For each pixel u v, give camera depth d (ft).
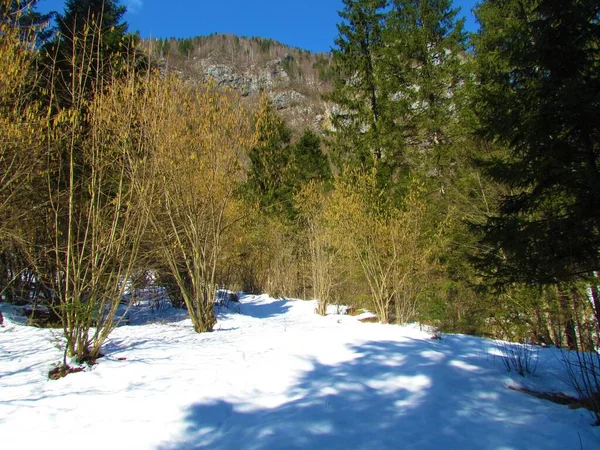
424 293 43.62
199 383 15.40
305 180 90.07
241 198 54.19
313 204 56.80
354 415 12.58
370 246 46.42
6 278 34.99
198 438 11.25
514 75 21.03
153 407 13.20
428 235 48.16
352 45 68.18
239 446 10.67
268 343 22.30
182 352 21.89
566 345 31.94
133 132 26.45
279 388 14.90
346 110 68.69
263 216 77.87
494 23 40.68
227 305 53.42
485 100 21.70
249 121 35.76
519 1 32.76
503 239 19.45
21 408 13.56
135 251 22.81
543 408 13.84
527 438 11.41
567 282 19.67
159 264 36.01
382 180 60.08
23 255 31.32
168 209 31.71
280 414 12.50
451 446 10.84
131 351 22.66
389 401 13.79
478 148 43.32
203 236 34.06
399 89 62.75
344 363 17.79
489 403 14.19
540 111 17.57
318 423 11.93
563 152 17.65
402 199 51.96
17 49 26.66
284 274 73.87
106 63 26.73
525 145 19.61
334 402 13.44
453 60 59.47
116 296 22.41
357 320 46.60
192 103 32.89
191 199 33.12
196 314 34.06
